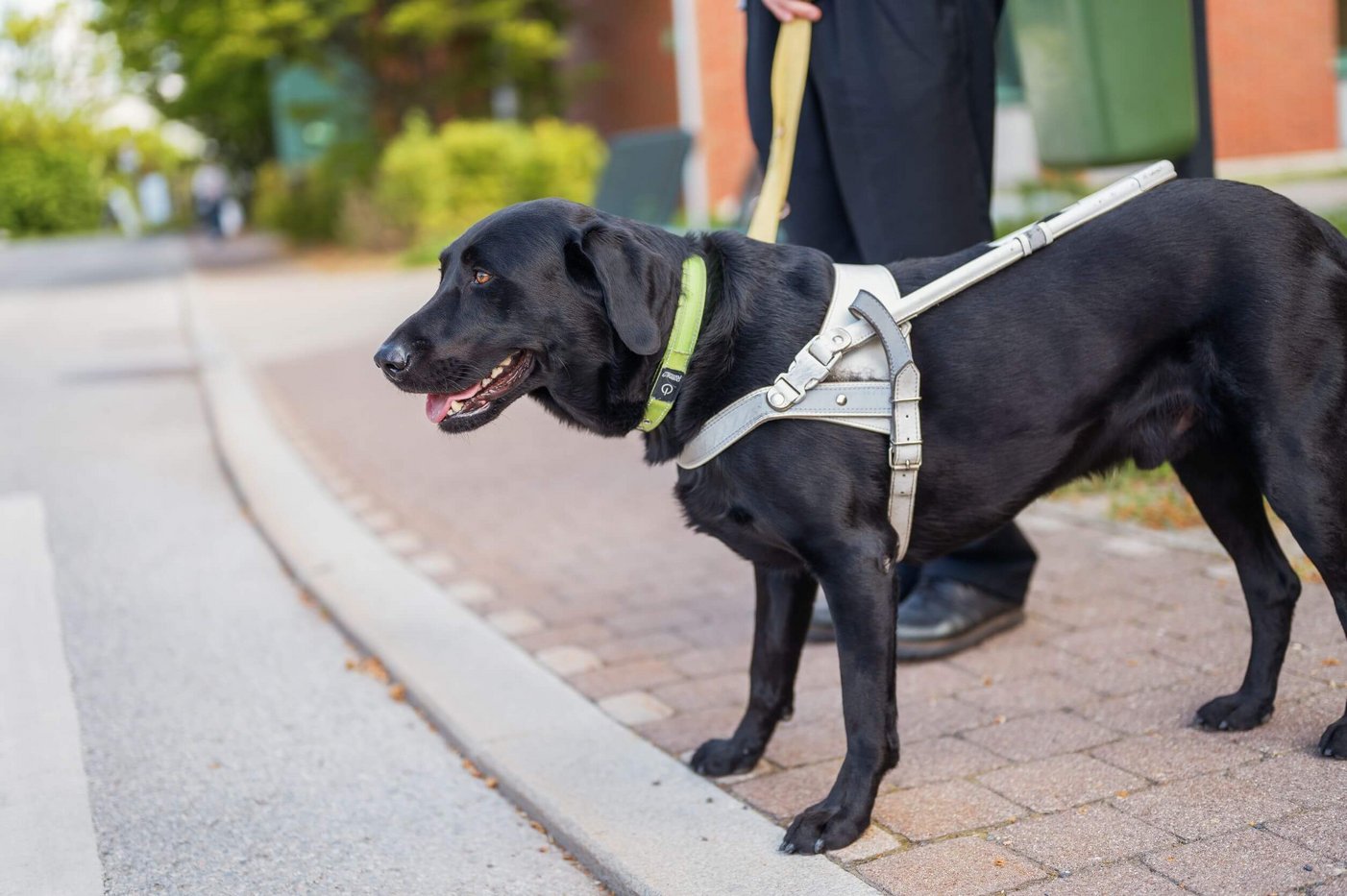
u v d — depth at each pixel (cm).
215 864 275
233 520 585
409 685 367
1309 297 250
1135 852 241
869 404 251
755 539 264
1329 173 930
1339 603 258
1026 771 280
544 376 263
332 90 2609
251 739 344
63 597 475
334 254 2072
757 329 256
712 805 278
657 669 366
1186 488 294
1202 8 381
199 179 3209
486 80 2052
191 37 1902
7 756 335
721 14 1461
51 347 1240
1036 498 273
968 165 341
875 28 330
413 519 557
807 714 326
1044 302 259
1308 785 260
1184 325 257
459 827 291
